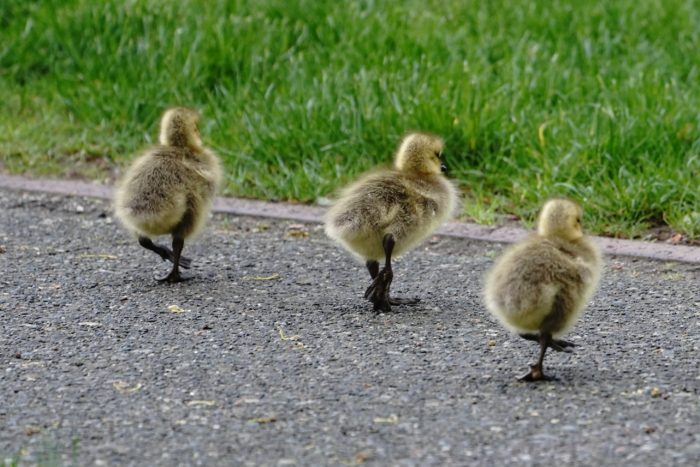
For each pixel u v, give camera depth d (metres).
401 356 9.77
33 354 9.78
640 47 18.30
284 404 8.70
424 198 11.16
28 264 12.48
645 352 9.87
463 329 10.50
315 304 11.27
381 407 8.63
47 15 19.83
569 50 18.44
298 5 19.91
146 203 11.52
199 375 9.30
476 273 12.37
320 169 15.65
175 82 17.83
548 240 9.31
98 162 16.70
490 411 8.54
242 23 19.17
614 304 11.23
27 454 7.89
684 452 7.85
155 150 12.07
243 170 15.91
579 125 15.80
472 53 18.22
